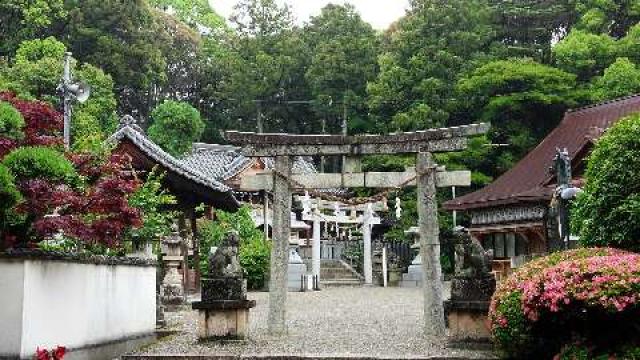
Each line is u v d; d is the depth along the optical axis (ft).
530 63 121.29
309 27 182.70
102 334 33.91
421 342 38.42
